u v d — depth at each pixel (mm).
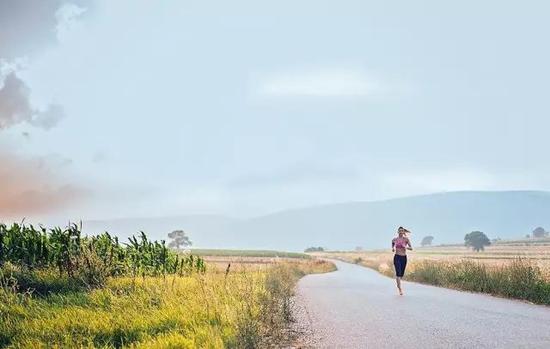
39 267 16469
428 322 11758
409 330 10711
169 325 10211
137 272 19156
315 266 53531
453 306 14969
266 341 9531
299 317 13055
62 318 10695
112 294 13617
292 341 9945
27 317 11227
